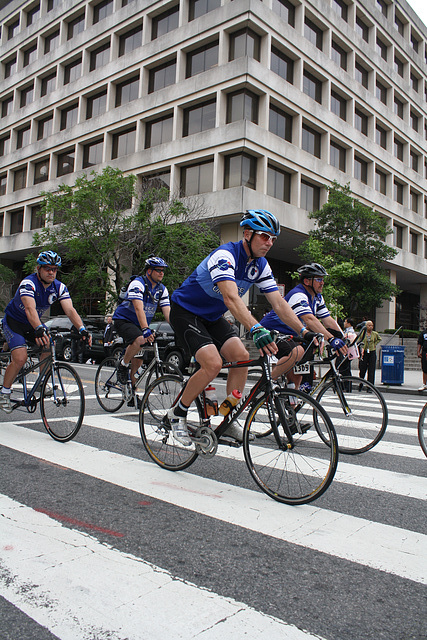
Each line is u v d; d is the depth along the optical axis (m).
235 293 3.10
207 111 26.16
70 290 25.41
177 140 26.75
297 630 1.75
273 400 3.15
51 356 4.77
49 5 37.44
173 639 1.67
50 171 35.09
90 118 32.94
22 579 2.07
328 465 2.91
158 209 22.94
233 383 3.42
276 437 3.14
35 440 4.67
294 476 3.06
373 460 4.42
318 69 28.62
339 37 30.31
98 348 16.89
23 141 38.75
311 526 2.74
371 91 33.47
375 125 33.56
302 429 3.03
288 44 26.55
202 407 3.52
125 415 6.22
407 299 46.94
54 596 1.94
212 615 1.83
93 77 32.31
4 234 39.22
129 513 2.86
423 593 2.05
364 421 4.69
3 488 3.25
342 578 2.16
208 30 26.03
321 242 24.56
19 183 38.84
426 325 38.22
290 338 3.52
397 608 1.92
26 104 38.81
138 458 4.11
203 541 2.50
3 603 1.88
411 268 37.06
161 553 2.35
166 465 3.79
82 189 21.61
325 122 29.00
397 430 6.11
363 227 26.64
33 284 4.75
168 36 27.89
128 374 6.14
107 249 21.31
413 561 2.34
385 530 2.71
